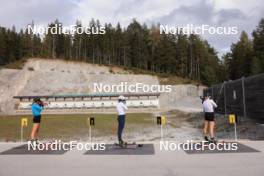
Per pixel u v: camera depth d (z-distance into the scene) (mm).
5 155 9523
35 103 11664
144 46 101500
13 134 20625
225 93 29219
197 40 97625
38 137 18750
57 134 20391
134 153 9602
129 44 102625
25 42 101250
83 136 19188
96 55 102062
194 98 70938
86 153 9758
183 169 7152
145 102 62062
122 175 6641
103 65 93750
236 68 84500
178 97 71250
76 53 102062
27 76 73375
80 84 74375
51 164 8023
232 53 90125
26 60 90750
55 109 59625
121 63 102438
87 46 102312
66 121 32219
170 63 96438
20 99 60500
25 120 13859
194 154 9234
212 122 11484
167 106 63031
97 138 18031
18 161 8500
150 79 80375
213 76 86312
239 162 7867
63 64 90875
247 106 22812
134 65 101625
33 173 6988
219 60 104125
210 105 11461
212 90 34531
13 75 72250
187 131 21625
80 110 57562
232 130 19594
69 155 9430
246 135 17000
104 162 8203
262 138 15133
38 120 11609
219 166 7418
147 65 102500
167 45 97375
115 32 104625
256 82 21016
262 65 66938
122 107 11109
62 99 62000
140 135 19547
